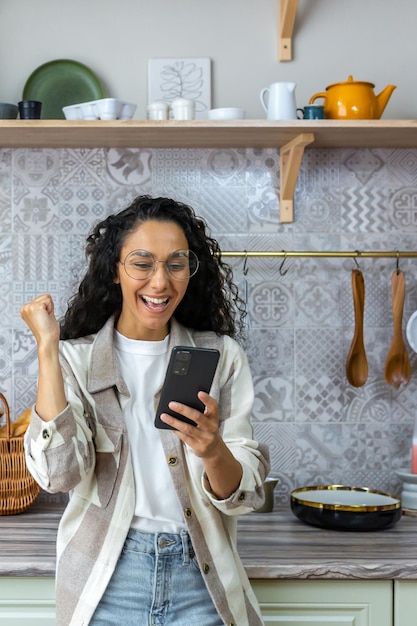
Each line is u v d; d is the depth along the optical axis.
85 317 1.58
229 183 2.30
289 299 2.31
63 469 1.35
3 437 2.08
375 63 2.32
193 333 1.61
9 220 2.29
